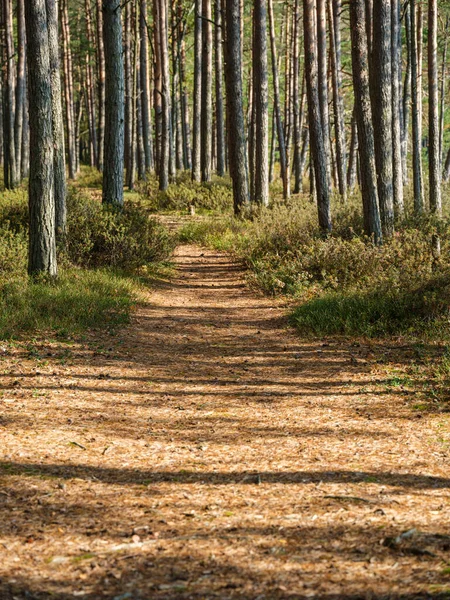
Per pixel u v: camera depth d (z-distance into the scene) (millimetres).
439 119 34281
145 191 33781
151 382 8305
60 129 15078
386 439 6152
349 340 10289
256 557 3859
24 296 11414
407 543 3939
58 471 5297
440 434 6223
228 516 4477
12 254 13328
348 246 14531
